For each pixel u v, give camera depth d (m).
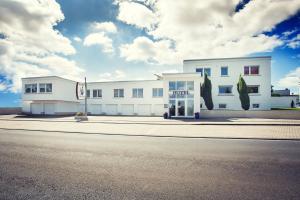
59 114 34.00
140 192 3.83
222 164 5.63
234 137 10.44
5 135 11.66
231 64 31.83
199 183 4.26
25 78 34.62
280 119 21.53
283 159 6.15
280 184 4.19
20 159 6.22
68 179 4.52
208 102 28.05
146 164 5.65
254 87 31.25
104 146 8.30
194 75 24.03
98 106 38.44
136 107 36.16
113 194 3.75
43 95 33.47
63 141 9.58
